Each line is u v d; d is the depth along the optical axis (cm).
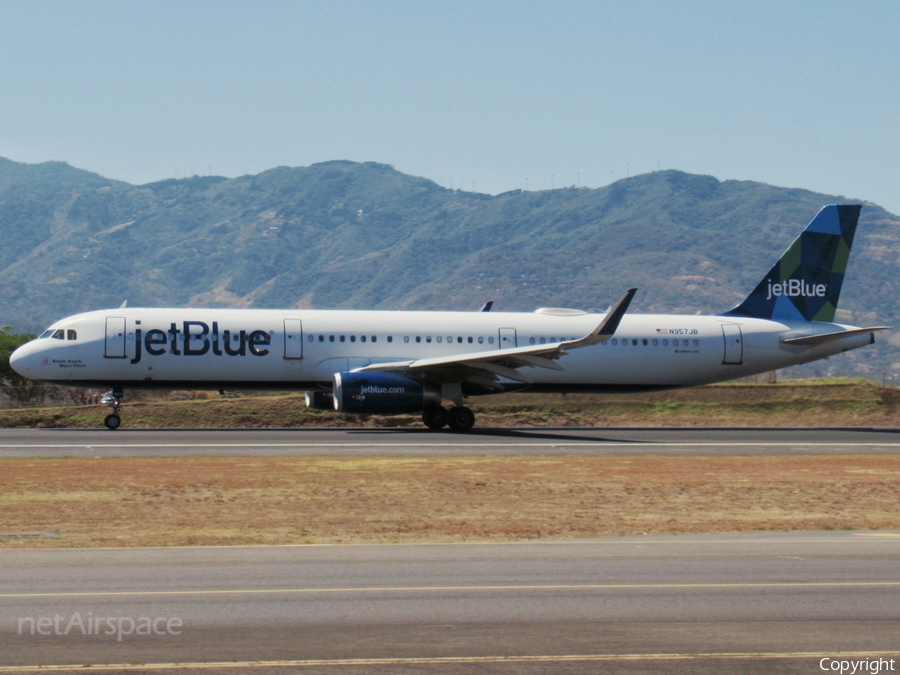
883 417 7181
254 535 2452
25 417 5822
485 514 2861
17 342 7656
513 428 6197
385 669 1348
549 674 1335
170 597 1725
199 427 5978
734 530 2650
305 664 1366
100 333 5300
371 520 2719
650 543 2345
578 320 6006
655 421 6838
